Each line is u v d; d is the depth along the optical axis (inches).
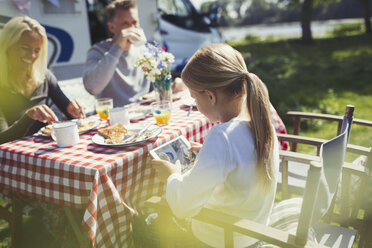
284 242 37.7
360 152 63.1
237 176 41.4
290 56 462.0
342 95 222.7
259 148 41.7
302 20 649.6
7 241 86.9
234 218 42.0
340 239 51.8
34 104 93.0
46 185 57.3
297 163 82.7
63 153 58.9
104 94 117.6
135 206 60.9
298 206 56.1
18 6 157.0
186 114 82.3
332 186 47.4
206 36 257.4
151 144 61.6
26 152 60.1
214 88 42.2
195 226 49.3
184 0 248.4
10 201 75.5
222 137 40.6
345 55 423.8
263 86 42.6
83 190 52.9
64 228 69.9
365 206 59.4
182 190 42.1
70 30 186.7
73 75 193.5
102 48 117.3
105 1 209.9
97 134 68.1
